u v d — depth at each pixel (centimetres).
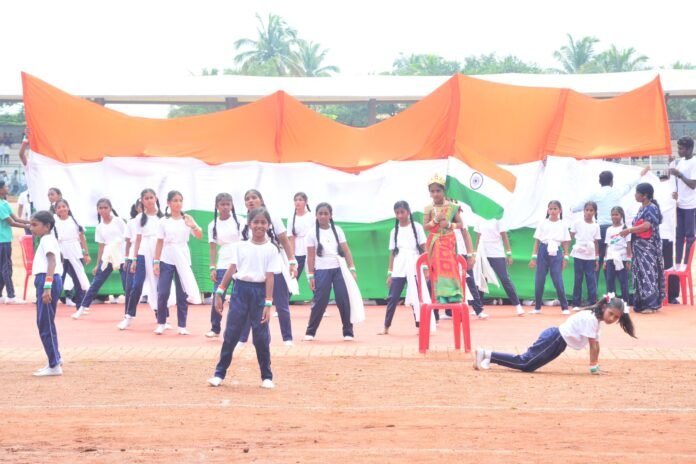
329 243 1664
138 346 1606
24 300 2336
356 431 967
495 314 2091
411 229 1741
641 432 960
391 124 2311
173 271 1758
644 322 1939
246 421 1021
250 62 10638
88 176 2322
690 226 2241
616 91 3888
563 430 970
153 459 843
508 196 2059
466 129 2248
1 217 2298
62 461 840
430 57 10681
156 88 4031
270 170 2302
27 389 1230
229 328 1241
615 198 2186
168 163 2309
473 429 976
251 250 1227
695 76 4078
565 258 2084
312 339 1686
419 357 1495
